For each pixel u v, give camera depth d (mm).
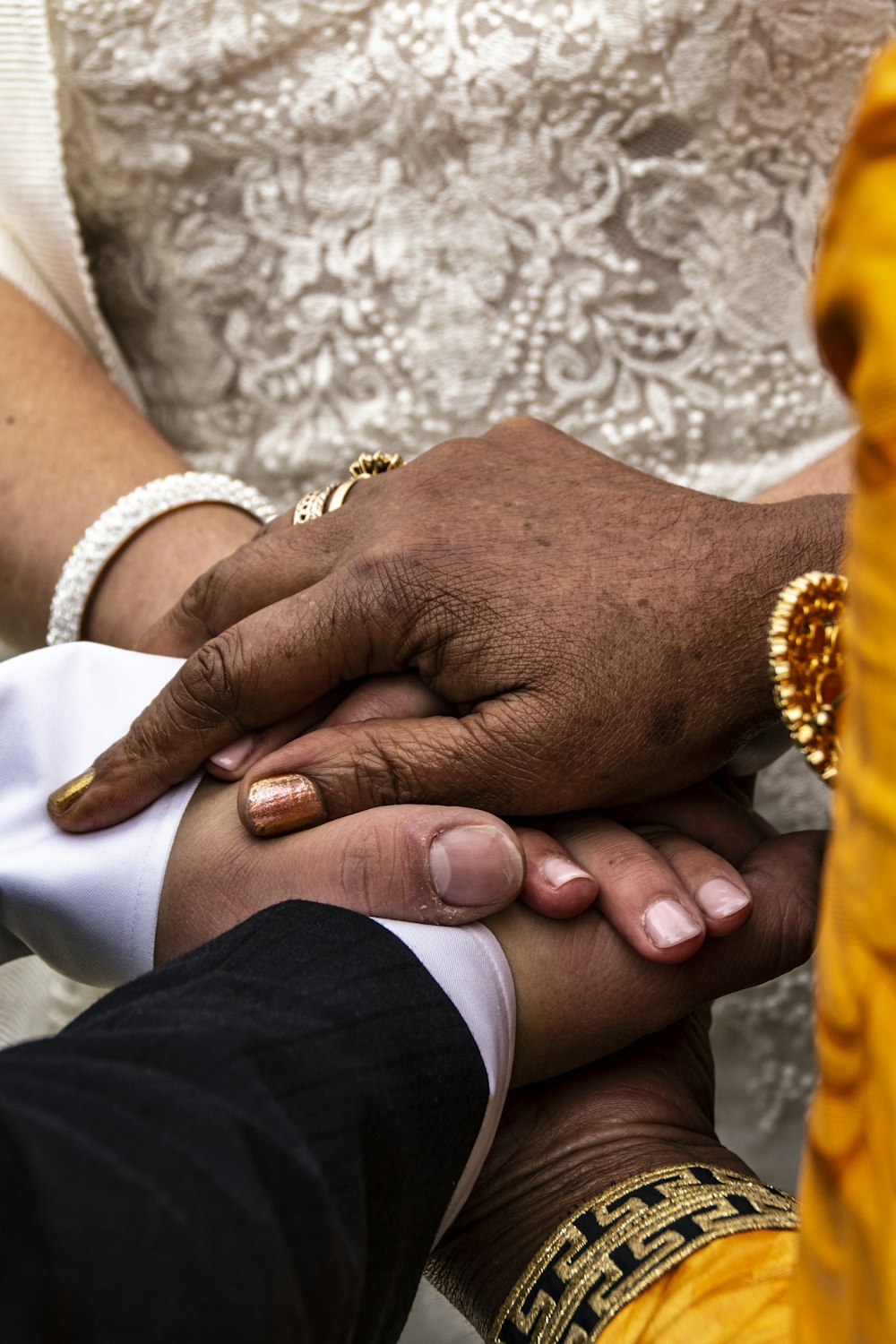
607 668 771
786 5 1140
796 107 1187
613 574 796
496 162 1189
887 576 244
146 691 864
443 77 1167
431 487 871
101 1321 369
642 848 789
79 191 1265
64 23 1176
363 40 1170
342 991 575
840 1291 303
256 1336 394
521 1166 768
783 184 1211
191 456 1345
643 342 1240
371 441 1281
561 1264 675
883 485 239
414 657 812
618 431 1262
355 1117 494
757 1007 1437
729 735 804
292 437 1301
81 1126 408
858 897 269
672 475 1277
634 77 1153
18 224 1224
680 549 809
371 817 736
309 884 737
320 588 808
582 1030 759
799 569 801
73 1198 380
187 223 1252
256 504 1158
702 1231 642
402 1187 522
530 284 1222
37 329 1216
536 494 856
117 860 792
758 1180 744
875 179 228
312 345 1267
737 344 1246
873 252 229
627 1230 667
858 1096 285
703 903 764
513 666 775
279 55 1181
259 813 758
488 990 677
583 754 774
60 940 810
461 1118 584
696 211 1207
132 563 1105
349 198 1217
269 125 1204
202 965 575
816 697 721
